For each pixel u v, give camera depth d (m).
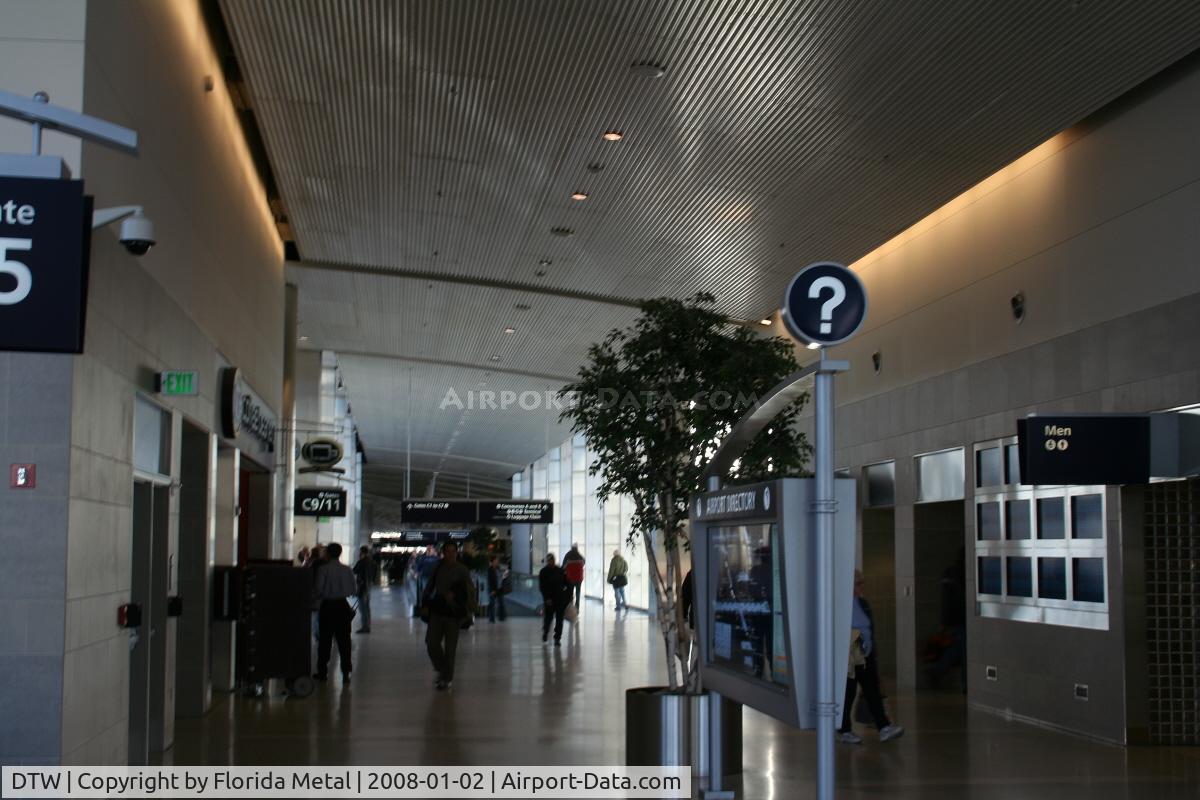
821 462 6.39
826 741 6.27
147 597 10.09
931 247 16.08
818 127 12.70
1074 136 12.57
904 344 16.84
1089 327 12.16
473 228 18.48
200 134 12.03
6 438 7.14
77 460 7.33
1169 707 11.60
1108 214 11.89
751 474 10.12
